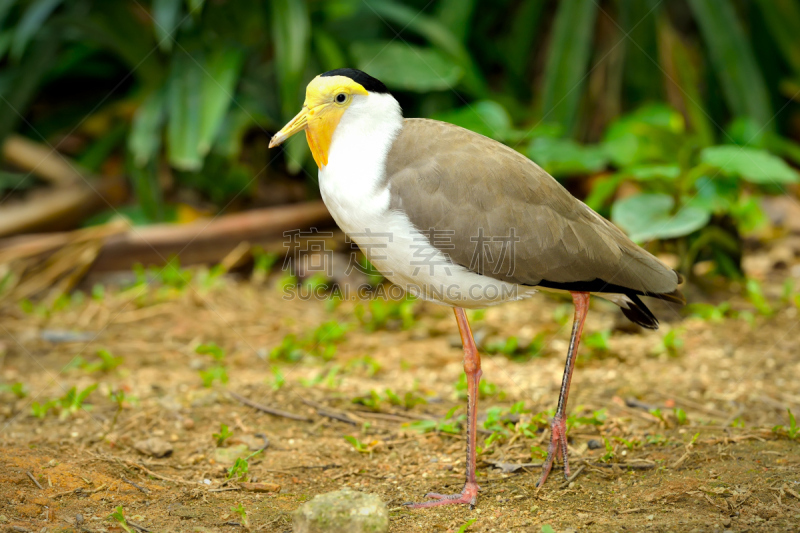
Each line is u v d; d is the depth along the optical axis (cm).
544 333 1068
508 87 1543
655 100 1468
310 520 572
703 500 625
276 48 1288
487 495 666
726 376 936
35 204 1433
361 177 658
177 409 847
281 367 1001
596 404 862
